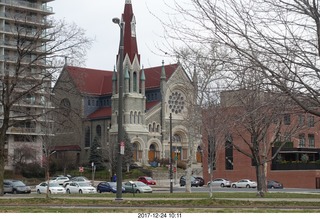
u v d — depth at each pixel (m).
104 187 57.00
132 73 114.69
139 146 112.44
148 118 115.00
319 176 72.38
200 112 39.19
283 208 24.20
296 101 14.79
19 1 97.62
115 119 113.19
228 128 22.38
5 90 44.06
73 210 22.08
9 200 30.72
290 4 14.56
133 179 92.62
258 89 14.96
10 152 93.19
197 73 29.58
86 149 116.94
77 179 76.12
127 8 117.62
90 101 120.81
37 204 28.28
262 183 43.69
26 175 89.56
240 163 81.00
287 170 75.31
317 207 24.72
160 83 117.50
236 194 43.25
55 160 103.38
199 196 39.34
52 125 59.56
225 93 19.00
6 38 93.62
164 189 67.31
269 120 18.44
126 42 116.19
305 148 75.69
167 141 116.12
